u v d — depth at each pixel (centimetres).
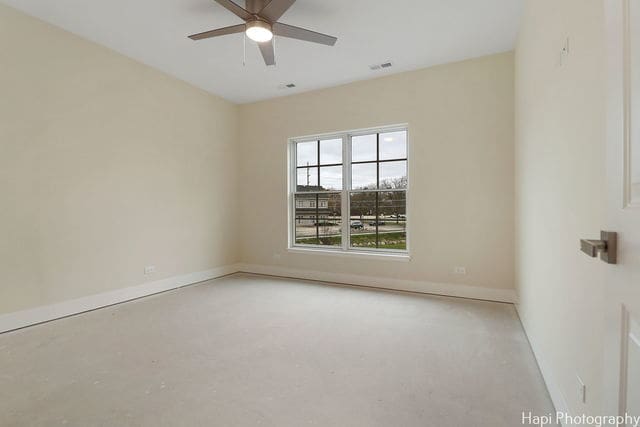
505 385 190
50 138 297
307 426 155
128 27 303
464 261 368
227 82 432
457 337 258
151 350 236
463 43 329
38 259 289
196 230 446
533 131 234
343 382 194
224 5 225
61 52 304
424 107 384
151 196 388
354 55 354
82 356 227
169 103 408
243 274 498
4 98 268
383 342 249
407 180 408
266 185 496
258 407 170
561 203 163
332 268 446
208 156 465
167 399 177
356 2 264
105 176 340
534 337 229
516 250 331
